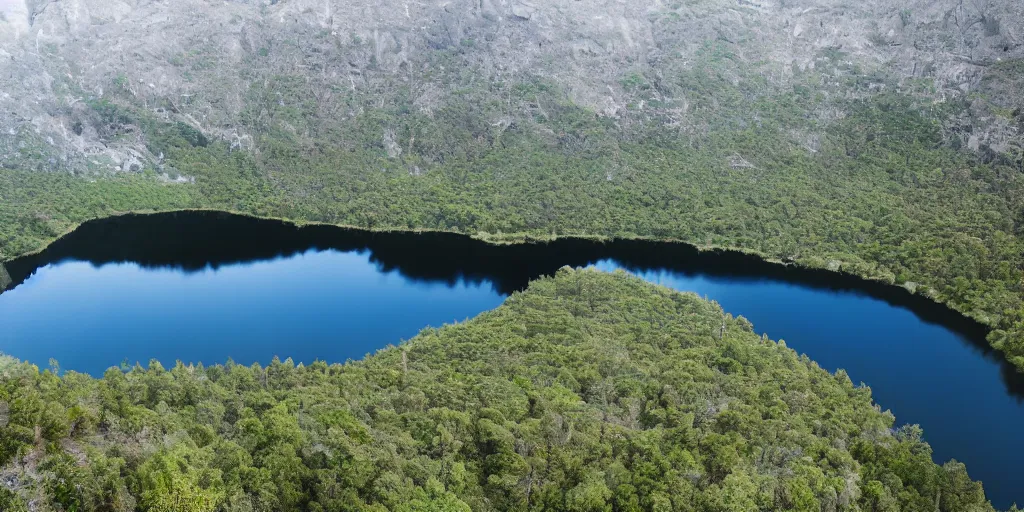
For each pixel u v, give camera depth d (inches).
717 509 3801.7
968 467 5556.1
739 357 6254.9
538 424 4463.6
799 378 5954.7
